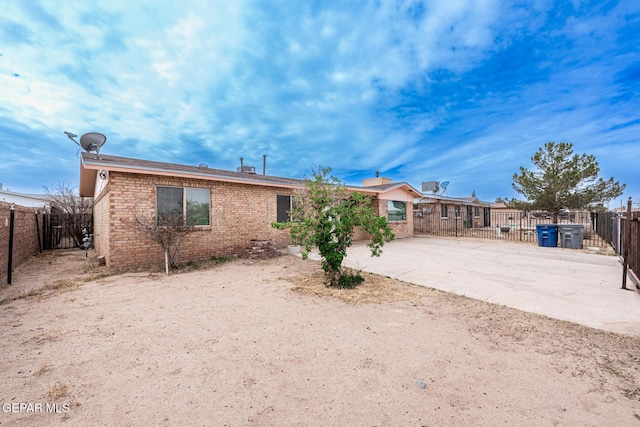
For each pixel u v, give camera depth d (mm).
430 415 2186
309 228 6184
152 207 8062
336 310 4586
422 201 20922
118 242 7492
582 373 2801
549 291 5703
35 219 11797
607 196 15203
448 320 4199
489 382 2641
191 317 4246
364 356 3105
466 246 12688
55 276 7137
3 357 3029
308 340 3492
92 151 8656
